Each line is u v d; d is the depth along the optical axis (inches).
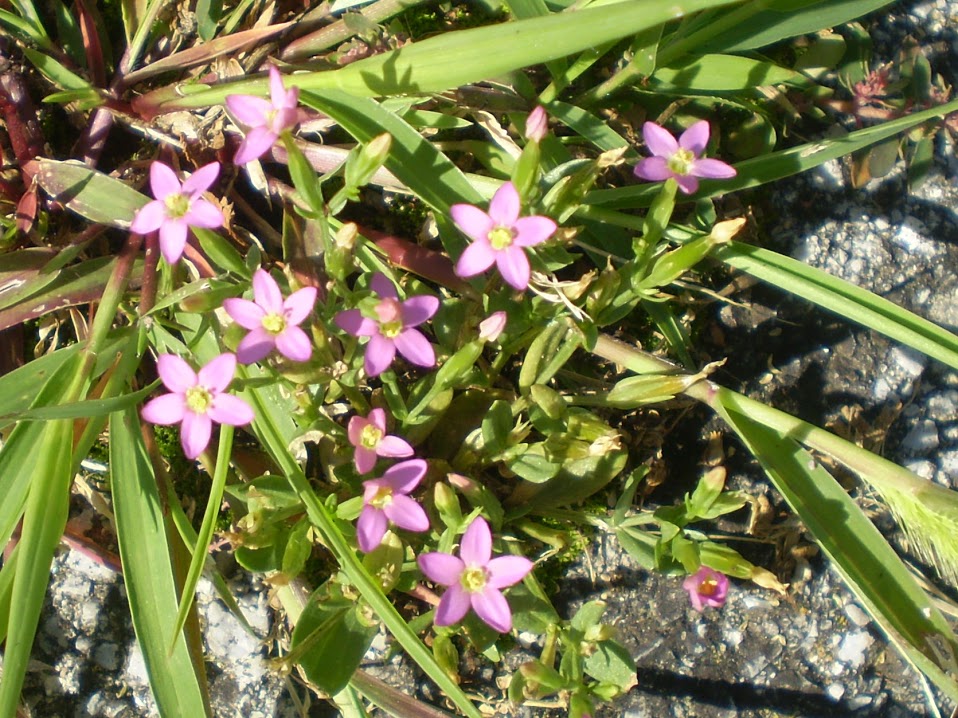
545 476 5.4
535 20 4.6
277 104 4.6
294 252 5.8
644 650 6.3
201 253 5.8
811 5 5.9
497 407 5.4
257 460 5.9
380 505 4.6
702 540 5.4
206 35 5.9
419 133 5.7
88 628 5.9
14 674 4.5
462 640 6.1
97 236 5.8
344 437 5.5
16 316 5.5
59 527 4.8
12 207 5.9
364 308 4.6
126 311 5.7
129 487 5.1
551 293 5.4
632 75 5.9
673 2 4.4
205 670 5.5
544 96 5.9
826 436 5.4
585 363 6.3
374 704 6.0
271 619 6.0
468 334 5.5
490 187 5.8
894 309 5.4
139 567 5.0
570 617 6.2
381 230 6.3
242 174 6.1
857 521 5.4
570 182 5.2
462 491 5.4
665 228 5.5
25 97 5.9
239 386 4.8
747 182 5.8
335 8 5.7
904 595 5.3
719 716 6.3
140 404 5.7
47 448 4.8
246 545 5.1
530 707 6.2
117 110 5.8
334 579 5.2
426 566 4.5
